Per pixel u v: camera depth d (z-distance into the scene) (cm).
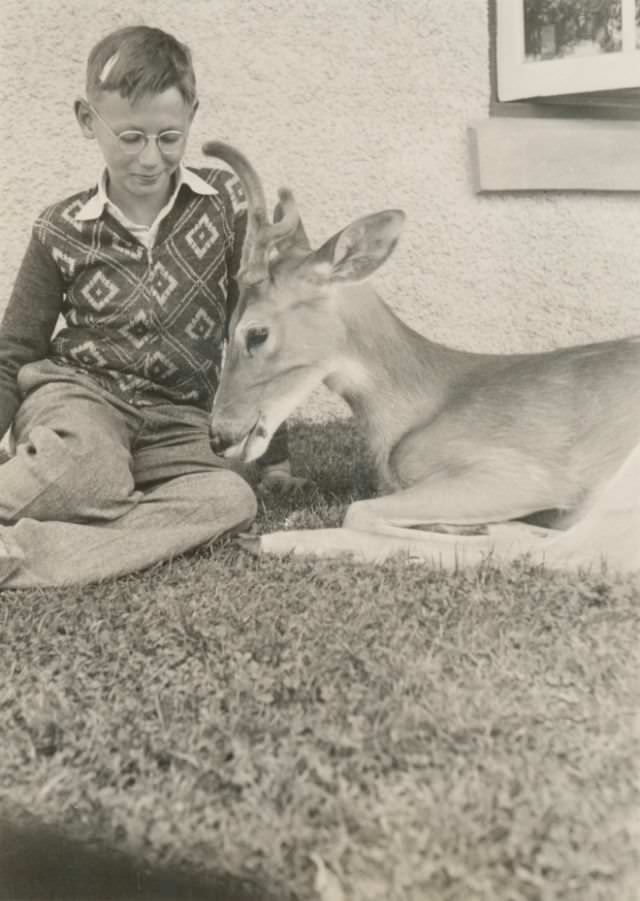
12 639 277
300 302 339
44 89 418
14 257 423
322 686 243
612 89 430
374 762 218
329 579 302
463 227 448
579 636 263
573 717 232
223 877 202
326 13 435
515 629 268
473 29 442
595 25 432
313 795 210
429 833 201
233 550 328
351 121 441
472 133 441
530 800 207
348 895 194
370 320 349
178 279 348
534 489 331
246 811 208
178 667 256
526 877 192
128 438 349
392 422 352
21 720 245
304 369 342
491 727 227
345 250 337
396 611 278
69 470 316
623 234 456
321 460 407
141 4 422
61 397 336
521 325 455
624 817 205
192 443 354
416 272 447
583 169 443
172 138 337
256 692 242
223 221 353
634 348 348
